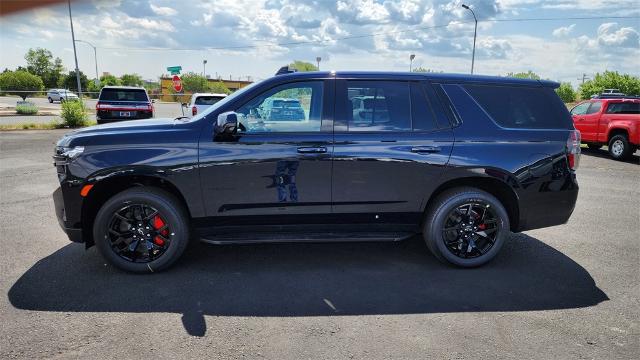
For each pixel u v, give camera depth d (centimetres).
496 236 431
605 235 546
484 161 418
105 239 399
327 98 411
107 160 389
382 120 415
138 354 283
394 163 411
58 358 278
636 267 442
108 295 366
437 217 423
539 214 434
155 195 398
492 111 427
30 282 389
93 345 293
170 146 394
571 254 478
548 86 441
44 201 671
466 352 290
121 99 1619
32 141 1401
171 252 407
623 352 293
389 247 493
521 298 371
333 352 288
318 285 392
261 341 301
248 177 402
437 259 453
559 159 429
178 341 299
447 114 420
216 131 387
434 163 414
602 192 804
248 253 470
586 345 300
